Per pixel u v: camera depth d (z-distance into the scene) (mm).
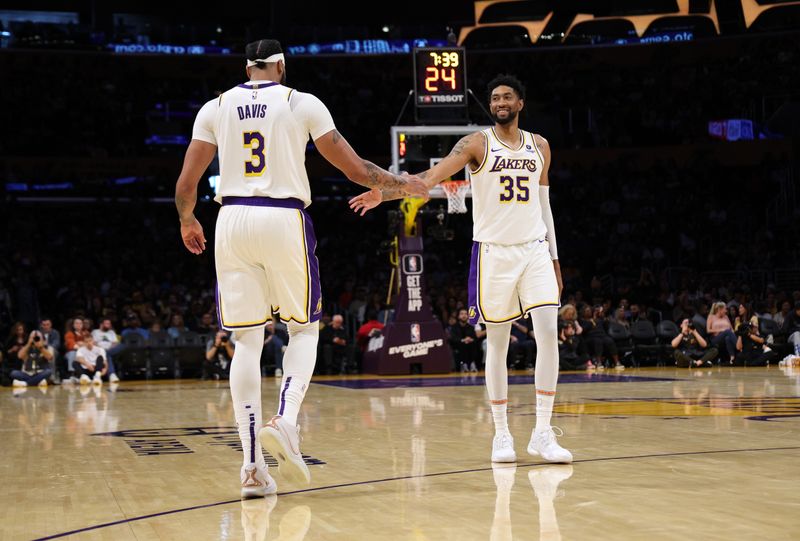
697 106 25297
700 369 14984
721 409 7102
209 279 21953
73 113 24984
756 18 22172
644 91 25969
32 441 5652
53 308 19484
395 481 3826
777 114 23781
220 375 14977
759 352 15852
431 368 14984
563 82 26266
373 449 4934
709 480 3664
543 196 4730
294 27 27234
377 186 3957
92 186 23750
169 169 24188
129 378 15578
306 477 3490
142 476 4086
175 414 7664
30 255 20969
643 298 19953
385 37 26922
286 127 3711
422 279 15031
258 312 3719
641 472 3916
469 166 4695
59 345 14891
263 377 15062
